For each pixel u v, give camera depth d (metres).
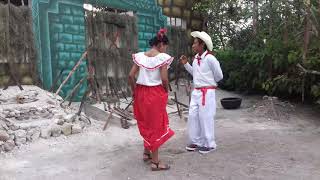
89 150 5.34
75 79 8.15
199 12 12.57
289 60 7.92
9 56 7.21
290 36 8.45
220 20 12.45
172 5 11.38
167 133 4.50
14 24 7.25
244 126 6.79
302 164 4.56
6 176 4.37
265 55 9.14
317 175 4.20
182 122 7.19
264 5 9.66
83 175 4.35
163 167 4.45
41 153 5.21
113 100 7.82
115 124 6.72
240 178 4.15
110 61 8.54
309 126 6.76
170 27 11.30
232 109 8.54
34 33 7.50
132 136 6.07
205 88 5.14
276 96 9.48
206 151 5.11
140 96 4.49
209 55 5.09
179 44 11.62
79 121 6.43
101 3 8.71
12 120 6.05
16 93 7.01
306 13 7.23
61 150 5.34
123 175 4.33
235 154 5.00
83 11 8.27
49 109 6.56
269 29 9.45
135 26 9.29
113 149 5.39
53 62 7.81
